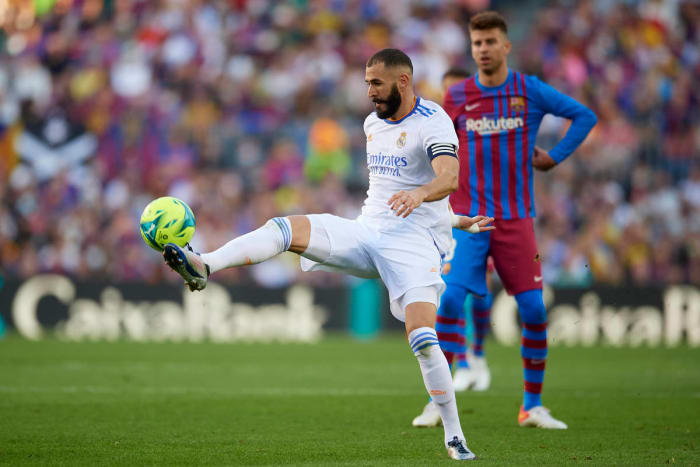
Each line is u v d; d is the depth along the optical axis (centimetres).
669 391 3120
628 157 7019
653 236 6712
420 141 1844
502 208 2369
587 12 7869
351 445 1967
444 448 1930
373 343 5203
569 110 2408
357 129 7138
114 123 6894
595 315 5603
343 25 7662
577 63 7569
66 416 2367
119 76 7150
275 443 1988
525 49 7681
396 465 1708
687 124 7375
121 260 6141
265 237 1767
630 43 7769
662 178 7000
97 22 7550
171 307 5472
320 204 6600
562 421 2397
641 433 2184
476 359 3228
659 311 5644
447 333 2369
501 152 2388
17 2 7606
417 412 2523
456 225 1953
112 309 5459
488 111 2391
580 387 3241
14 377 3309
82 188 6562
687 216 6894
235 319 5506
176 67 7250
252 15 7638
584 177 6781
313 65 7375
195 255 1644
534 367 2319
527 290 2342
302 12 7706
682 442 2044
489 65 2375
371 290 5725
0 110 6988
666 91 7525
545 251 6325
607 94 7462
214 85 7206
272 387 3105
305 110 7169
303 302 5616
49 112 7006
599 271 6406
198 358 4178
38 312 5469
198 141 6869
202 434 2106
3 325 5469
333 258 1858
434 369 1784
